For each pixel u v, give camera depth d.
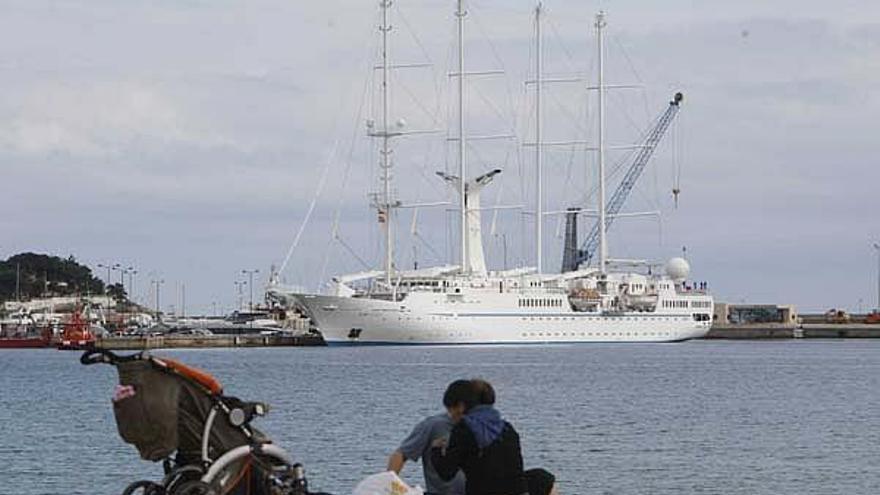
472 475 37.78
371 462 101.56
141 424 37.34
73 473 92.25
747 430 136.00
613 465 101.31
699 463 102.56
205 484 37.38
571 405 178.88
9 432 127.69
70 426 136.75
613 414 160.50
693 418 153.38
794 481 92.06
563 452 111.25
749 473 96.50
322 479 91.38
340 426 139.00
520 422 146.75
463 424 37.84
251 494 38.66
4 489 84.69
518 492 38.16
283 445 116.00
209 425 38.06
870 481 91.88
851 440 123.06
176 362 38.22
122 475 91.19
